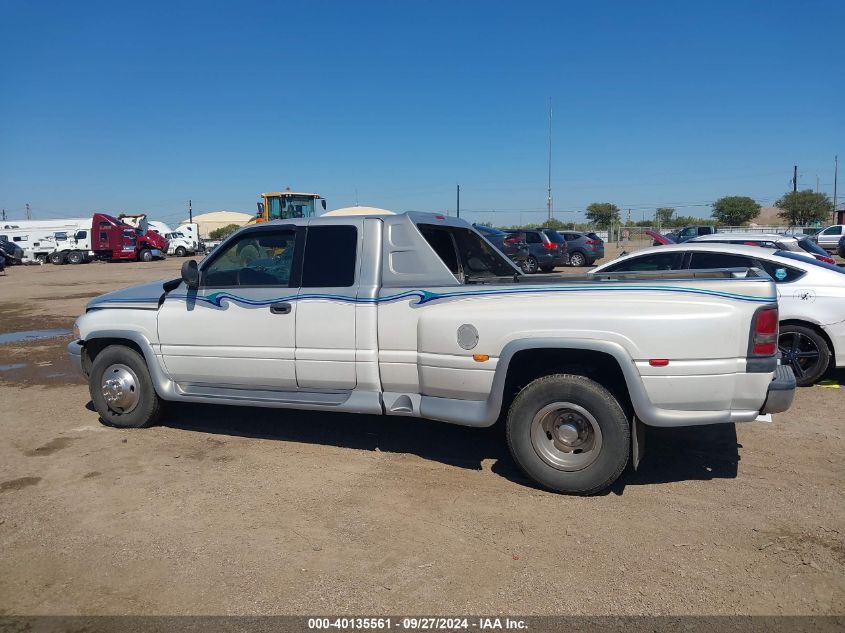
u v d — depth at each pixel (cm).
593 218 6738
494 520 411
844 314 683
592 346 421
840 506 425
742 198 6391
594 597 328
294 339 516
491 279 522
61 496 454
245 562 365
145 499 448
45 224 4394
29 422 629
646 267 789
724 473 482
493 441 557
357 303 495
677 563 358
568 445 440
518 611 317
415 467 501
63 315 1472
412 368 485
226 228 6600
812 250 977
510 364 461
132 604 328
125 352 589
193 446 554
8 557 374
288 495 452
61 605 328
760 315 405
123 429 601
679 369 409
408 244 495
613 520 408
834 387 714
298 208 2697
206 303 548
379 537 391
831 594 328
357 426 603
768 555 365
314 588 339
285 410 660
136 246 4394
